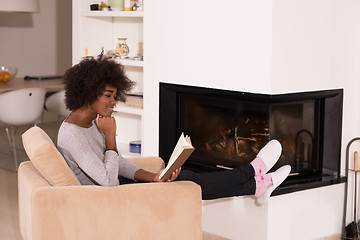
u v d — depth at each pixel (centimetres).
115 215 280
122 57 489
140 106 477
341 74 391
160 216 287
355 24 394
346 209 404
